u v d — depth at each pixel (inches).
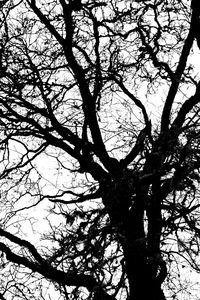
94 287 279.6
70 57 405.7
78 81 409.4
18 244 384.2
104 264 274.2
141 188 297.1
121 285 287.4
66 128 413.4
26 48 417.4
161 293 337.1
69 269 294.4
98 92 420.2
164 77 411.8
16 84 385.4
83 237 282.7
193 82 399.5
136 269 320.5
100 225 287.9
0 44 389.1
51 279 342.3
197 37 398.9
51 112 409.1
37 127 409.1
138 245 297.9
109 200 298.4
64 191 400.2
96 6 428.8
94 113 413.1
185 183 274.8
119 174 336.2
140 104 417.1
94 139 406.3
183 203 290.0
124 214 303.3
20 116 405.7
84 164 399.5
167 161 287.3
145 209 312.5
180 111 381.1
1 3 400.5
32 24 426.9
